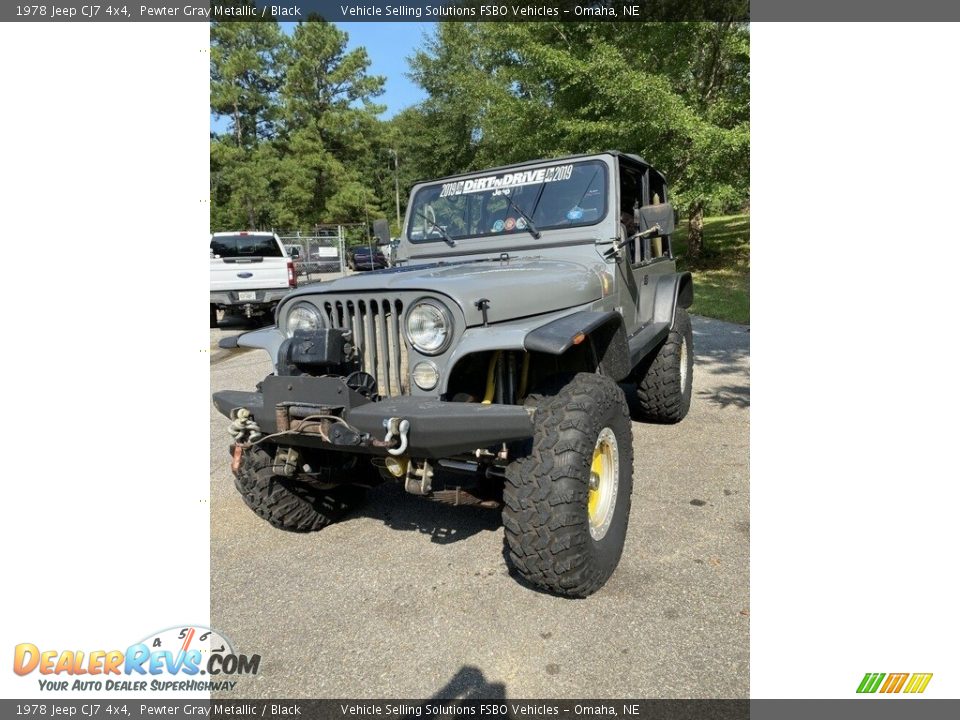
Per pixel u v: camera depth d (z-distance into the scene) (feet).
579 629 7.58
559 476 7.50
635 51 38.70
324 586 8.80
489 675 6.86
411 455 7.47
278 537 10.42
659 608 7.94
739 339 27.58
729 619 7.66
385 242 13.97
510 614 7.95
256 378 23.62
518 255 11.80
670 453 13.66
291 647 7.48
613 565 8.44
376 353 8.40
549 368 9.66
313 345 7.76
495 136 48.19
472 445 7.24
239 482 9.64
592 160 11.64
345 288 8.38
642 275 13.64
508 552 9.60
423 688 6.72
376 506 11.53
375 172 133.39
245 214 96.73
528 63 42.22
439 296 7.85
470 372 8.68
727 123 40.63
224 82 102.37
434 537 10.22
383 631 7.72
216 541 10.32
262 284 36.94
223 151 94.58
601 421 7.97
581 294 9.66
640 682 6.66
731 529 10.02
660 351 14.80
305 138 104.37
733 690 6.51
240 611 8.24
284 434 7.83
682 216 56.90
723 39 39.78
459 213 12.78
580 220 11.47
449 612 8.05
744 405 17.60
